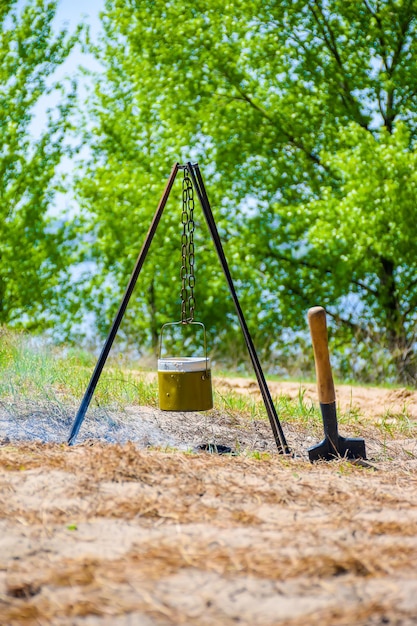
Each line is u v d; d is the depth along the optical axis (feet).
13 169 58.44
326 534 11.64
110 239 63.82
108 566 10.11
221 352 61.93
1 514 12.13
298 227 60.64
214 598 9.20
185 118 63.10
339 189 60.39
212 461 16.67
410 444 22.45
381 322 59.67
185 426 22.36
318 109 60.49
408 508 13.56
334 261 61.87
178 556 10.50
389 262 61.11
